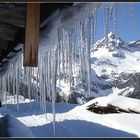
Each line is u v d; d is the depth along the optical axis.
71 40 5.82
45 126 20.59
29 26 4.21
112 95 29.98
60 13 4.30
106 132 20.66
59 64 6.37
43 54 6.88
